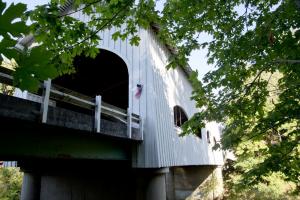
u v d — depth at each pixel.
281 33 4.61
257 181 5.11
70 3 7.72
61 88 4.53
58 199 11.30
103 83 12.18
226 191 16.42
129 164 7.37
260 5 4.94
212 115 4.89
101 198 10.13
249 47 4.79
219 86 5.12
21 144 4.03
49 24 2.81
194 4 4.37
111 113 5.84
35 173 9.62
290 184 12.02
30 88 0.73
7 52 0.70
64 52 3.31
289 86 4.91
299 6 3.23
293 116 4.78
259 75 5.01
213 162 14.16
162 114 7.76
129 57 7.95
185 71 11.21
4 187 15.88
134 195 9.48
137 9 3.66
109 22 3.37
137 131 6.69
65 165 9.23
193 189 15.61
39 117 3.78
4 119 3.50
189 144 9.95
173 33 4.89
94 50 3.51
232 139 4.91
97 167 9.01
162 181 7.12
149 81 7.41
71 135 4.98
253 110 5.19
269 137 10.49
